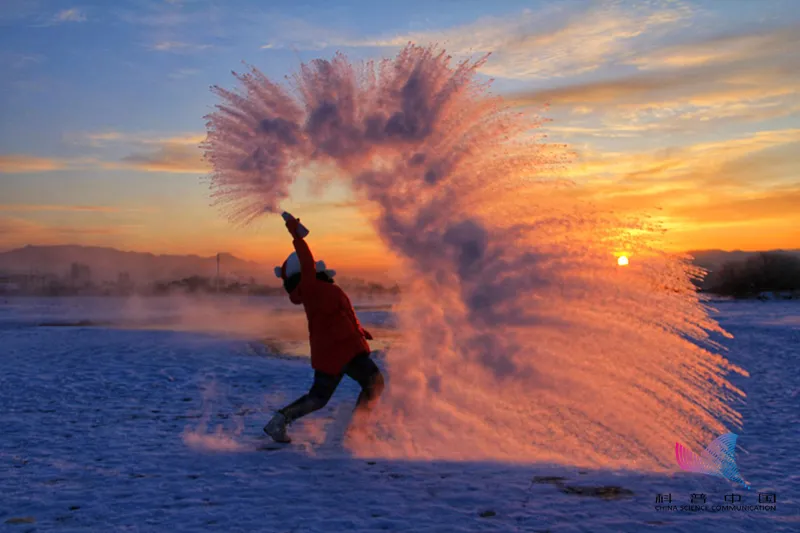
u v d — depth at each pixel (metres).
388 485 4.54
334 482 4.61
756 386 9.16
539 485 4.55
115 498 4.25
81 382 9.39
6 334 16.22
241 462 5.17
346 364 5.81
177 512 3.96
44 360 11.57
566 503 4.16
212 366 10.95
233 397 8.34
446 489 4.45
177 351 12.77
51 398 8.19
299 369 10.77
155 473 4.84
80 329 17.69
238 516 3.90
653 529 3.70
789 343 14.73
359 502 4.16
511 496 4.30
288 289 6.09
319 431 6.34
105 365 11.00
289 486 4.50
